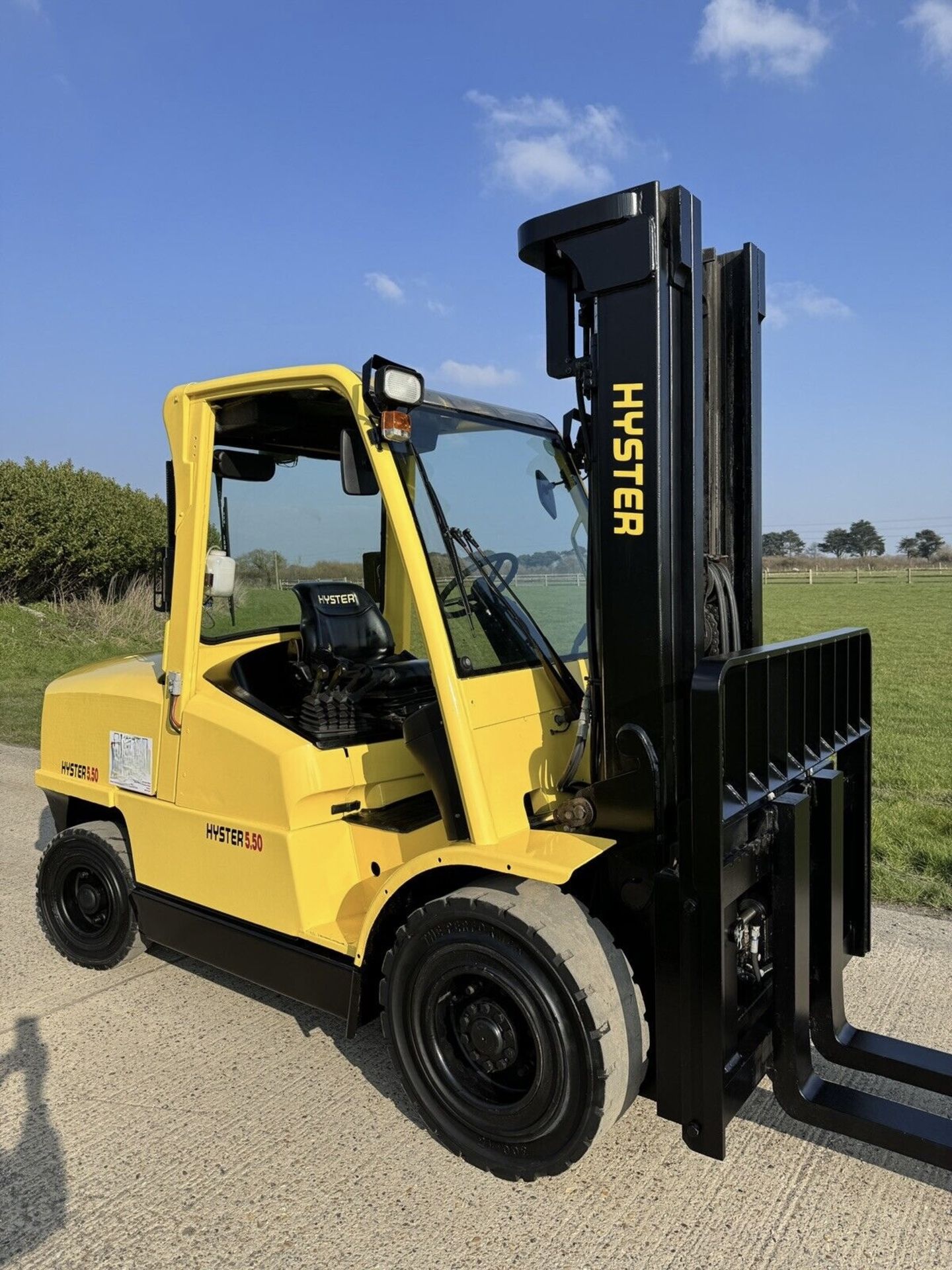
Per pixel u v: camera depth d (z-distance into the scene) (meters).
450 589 2.93
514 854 2.52
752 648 2.94
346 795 3.24
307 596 3.56
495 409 3.39
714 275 2.99
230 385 3.21
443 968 2.69
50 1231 2.50
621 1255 2.38
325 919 3.18
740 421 3.03
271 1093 3.16
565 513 3.62
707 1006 2.41
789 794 2.66
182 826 3.54
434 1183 2.68
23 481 18.47
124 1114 3.04
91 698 4.02
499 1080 2.72
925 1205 2.56
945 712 10.71
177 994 3.93
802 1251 2.39
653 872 2.60
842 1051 2.90
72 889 4.25
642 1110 3.03
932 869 5.21
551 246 2.78
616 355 2.59
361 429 2.81
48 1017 3.73
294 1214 2.56
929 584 36.84
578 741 2.83
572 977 2.41
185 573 3.47
